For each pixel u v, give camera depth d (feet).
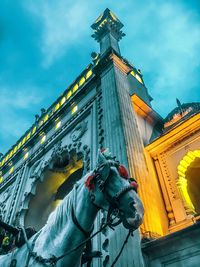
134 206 12.08
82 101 55.88
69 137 53.06
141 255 23.26
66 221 13.94
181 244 22.97
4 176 73.05
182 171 36.04
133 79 55.11
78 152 45.52
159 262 23.30
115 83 45.32
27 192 55.42
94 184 13.58
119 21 65.67
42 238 14.62
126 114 39.88
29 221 54.49
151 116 49.65
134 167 31.37
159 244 23.72
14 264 15.02
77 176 60.34
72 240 13.09
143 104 48.08
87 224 13.34
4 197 63.82
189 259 21.83
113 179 13.32
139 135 39.47
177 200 32.96
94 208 13.48
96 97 50.47
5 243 22.20
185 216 30.94
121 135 35.06
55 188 58.65
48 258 12.87
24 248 15.71
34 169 59.62
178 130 37.99
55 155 53.83
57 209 15.12
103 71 51.98
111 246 25.59
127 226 12.07
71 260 12.65
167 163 37.81
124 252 24.03
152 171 37.09
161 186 35.73
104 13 66.59
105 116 41.60
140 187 29.91
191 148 36.50
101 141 39.09
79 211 13.56
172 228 30.04
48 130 64.95
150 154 40.09
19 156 72.13
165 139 38.99
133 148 34.47
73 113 56.95
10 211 55.52
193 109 46.85
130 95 47.01
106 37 61.31
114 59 51.78
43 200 57.06
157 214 29.78
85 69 63.36
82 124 50.44
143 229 26.09
